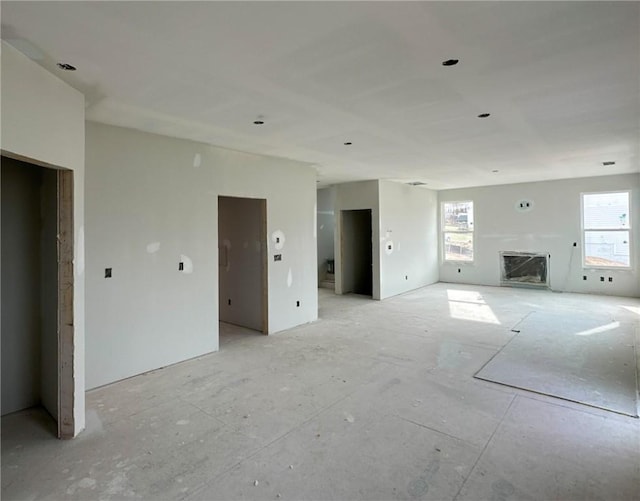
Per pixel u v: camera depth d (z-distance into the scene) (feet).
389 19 6.40
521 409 10.20
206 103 10.35
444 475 7.50
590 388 11.47
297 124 12.42
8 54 6.98
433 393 11.27
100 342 12.02
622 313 21.20
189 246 14.51
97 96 9.71
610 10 6.24
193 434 9.16
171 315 13.96
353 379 12.42
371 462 7.96
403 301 25.93
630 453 8.15
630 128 13.42
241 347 16.03
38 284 10.93
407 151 16.80
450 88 9.58
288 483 7.34
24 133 7.38
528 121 12.47
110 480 7.50
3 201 10.39
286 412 10.21
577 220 27.53
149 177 13.24
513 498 6.84
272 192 18.10
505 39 7.18
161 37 6.89
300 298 19.81
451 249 34.04
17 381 10.61
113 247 12.31
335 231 29.35
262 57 7.75
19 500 6.95
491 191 31.30
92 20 6.26
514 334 17.42
